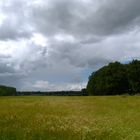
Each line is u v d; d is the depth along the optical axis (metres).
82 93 120.81
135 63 104.19
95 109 25.58
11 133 13.12
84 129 14.80
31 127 14.94
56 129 14.55
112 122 17.66
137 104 31.52
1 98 43.75
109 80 106.94
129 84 104.56
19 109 23.83
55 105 29.33
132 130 15.06
